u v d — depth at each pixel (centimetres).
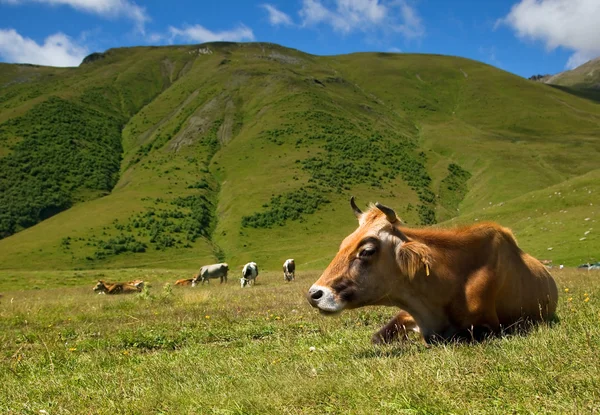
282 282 3509
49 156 17938
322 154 16088
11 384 682
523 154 15412
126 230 12275
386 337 762
